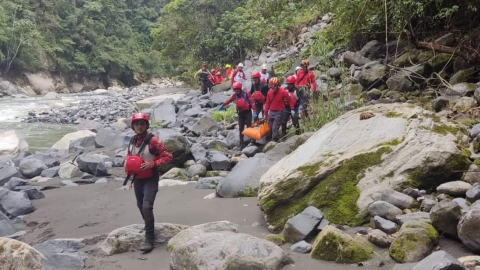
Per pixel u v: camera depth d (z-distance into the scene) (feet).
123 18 205.16
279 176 18.40
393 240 13.52
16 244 14.62
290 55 62.13
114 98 94.89
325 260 13.82
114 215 21.02
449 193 15.69
